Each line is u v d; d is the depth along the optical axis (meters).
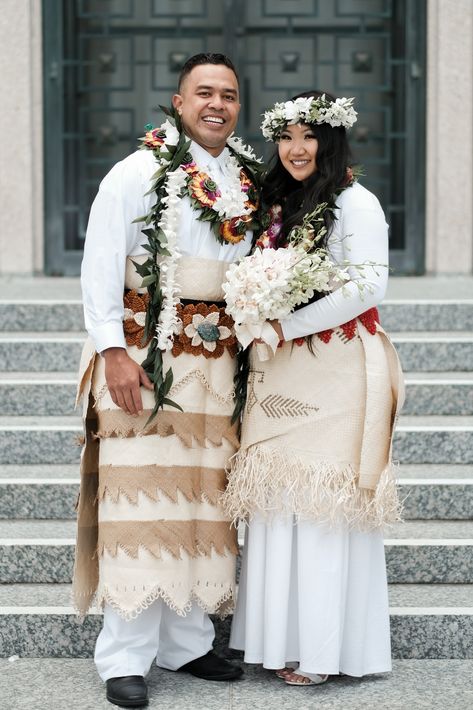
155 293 3.78
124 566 3.77
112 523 3.79
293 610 3.94
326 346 3.88
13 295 7.34
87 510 3.98
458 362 6.42
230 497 3.91
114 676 3.80
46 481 5.06
